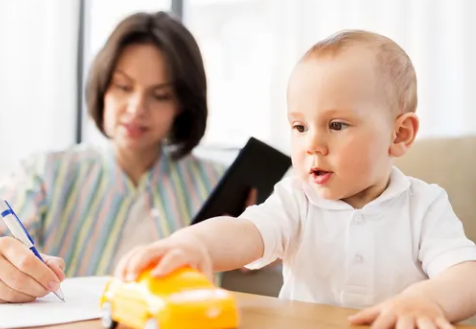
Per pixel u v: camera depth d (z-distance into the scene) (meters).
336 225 0.75
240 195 1.05
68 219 1.23
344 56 0.69
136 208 1.25
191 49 1.25
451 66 2.02
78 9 2.58
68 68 2.55
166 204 1.27
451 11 2.02
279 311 0.57
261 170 1.06
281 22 2.22
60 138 2.53
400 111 0.72
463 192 1.07
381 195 0.74
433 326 0.50
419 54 2.04
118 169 1.27
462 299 0.57
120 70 1.19
